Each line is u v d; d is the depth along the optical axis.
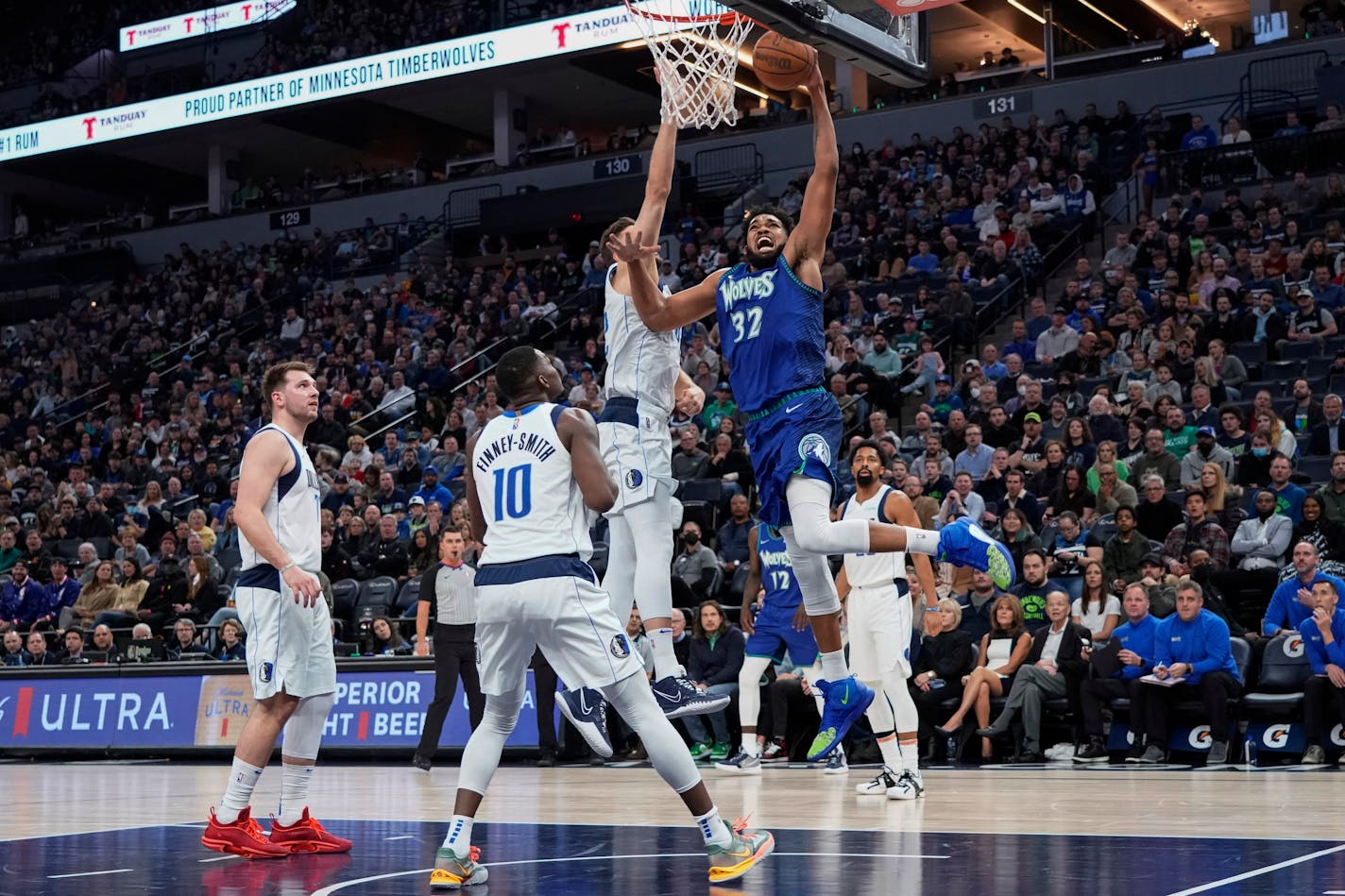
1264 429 11.77
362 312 23.56
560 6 25.97
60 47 31.81
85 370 25.92
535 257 24.81
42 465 21.70
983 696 9.62
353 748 11.18
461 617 10.18
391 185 27.27
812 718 10.57
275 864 4.82
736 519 12.25
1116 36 28.61
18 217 32.03
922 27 7.82
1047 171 19.50
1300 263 15.23
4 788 8.61
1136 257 16.84
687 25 5.80
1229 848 4.65
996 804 6.42
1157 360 13.92
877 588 7.10
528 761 10.58
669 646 5.69
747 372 5.25
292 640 5.21
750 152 23.80
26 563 16.08
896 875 4.14
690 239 22.39
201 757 11.63
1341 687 8.69
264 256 26.88
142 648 12.45
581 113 29.41
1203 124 20.31
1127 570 10.49
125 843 5.48
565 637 4.35
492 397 17.25
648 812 6.45
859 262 19.30
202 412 21.33
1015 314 17.64
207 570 13.79
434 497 14.85
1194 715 9.35
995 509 12.39
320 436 18.45
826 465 5.12
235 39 29.86
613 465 5.83
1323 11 21.28
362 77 26.77
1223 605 9.80
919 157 21.16
